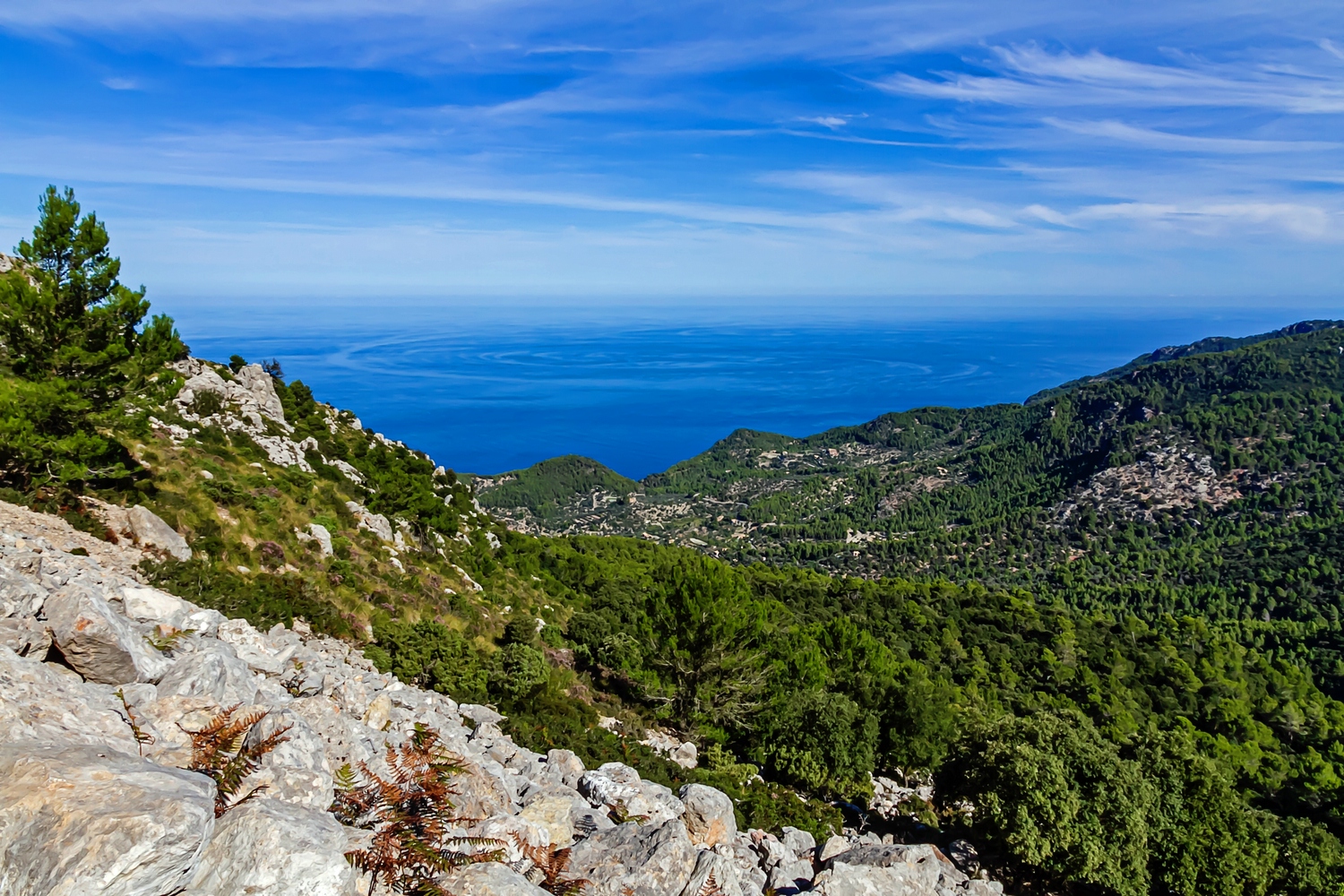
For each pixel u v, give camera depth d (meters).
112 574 14.23
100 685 7.95
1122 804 19.98
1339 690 96.69
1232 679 86.38
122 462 24.23
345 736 10.12
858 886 11.52
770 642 39.72
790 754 27.55
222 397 45.41
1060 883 21.22
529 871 7.92
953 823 24.64
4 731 5.84
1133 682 81.12
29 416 19.52
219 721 7.50
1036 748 21.39
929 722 28.78
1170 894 21.19
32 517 18.06
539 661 27.06
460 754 11.88
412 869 6.35
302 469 44.31
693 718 31.67
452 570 45.44
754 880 12.30
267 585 23.53
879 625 86.50
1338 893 21.59
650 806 12.77
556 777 14.34
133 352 22.50
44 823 4.80
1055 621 99.50
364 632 25.09
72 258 20.98
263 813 5.82
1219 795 22.12
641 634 35.16
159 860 4.86
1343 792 49.84
